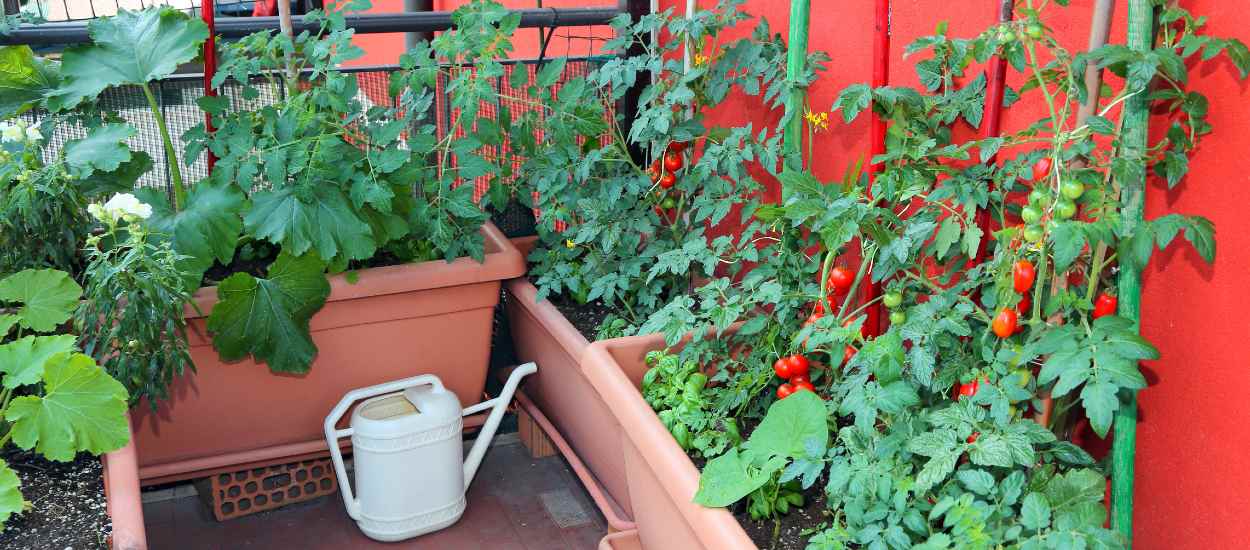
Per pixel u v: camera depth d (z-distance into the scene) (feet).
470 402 11.06
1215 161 6.04
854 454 6.64
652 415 7.73
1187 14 5.89
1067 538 5.50
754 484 6.69
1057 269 5.77
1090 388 5.58
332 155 9.53
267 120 9.71
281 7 10.08
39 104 9.82
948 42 6.88
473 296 10.48
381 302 10.14
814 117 8.55
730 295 9.94
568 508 10.76
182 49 9.75
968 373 6.79
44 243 9.00
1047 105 7.20
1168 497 6.71
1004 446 5.89
